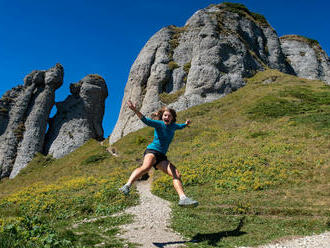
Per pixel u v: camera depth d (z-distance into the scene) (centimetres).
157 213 1345
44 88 6166
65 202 1731
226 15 6331
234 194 1695
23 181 4400
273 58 6588
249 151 2564
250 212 1273
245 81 5281
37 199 1956
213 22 5825
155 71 5528
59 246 647
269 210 1262
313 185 1712
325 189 1598
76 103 6344
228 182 1900
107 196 1794
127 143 4259
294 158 2225
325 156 2177
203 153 2812
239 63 5412
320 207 1287
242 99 4584
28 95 5972
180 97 5053
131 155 3716
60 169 4206
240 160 2308
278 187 1755
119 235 934
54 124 6147
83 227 1107
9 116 5778
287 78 5156
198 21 6091
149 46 6003
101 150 4516
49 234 665
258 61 5919
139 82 5631
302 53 7231
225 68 5331
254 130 3266
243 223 1097
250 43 6266
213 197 1661
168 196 1819
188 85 5169
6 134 5556
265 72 5541
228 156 2520
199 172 2189
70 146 5694
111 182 2428
